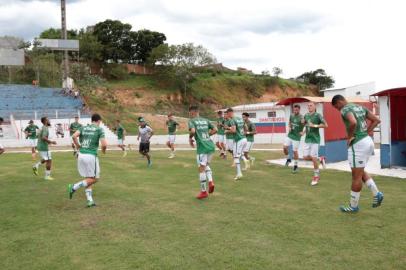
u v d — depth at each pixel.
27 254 5.35
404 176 11.47
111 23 79.56
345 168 13.63
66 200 8.72
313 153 10.30
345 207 7.27
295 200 8.32
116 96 63.62
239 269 4.68
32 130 18.75
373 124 7.02
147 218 7.05
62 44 50.22
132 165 15.23
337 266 4.71
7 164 15.91
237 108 35.09
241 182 10.81
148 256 5.17
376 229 6.11
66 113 34.78
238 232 6.11
